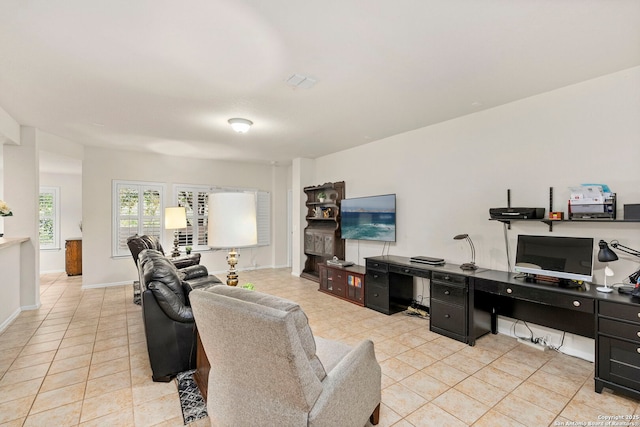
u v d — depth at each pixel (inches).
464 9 72.1
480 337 128.4
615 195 101.5
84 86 114.0
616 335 86.8
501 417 78.8
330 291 199.6
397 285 163.3
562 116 116.1
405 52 91.4
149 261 108.7
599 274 107.8
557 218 110.0
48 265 273.0
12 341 124.3
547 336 120.6
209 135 184.1
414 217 172.6
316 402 54.2
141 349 117.3
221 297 57.6
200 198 259.9
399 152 181.6
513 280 113.9
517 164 128.9
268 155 246.4
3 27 77.9
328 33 81.7
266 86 114.4
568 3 69.8
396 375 99.1
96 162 217.5
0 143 158.2
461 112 143.4
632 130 100.7
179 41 85.0
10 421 76.0
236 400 60.8
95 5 69.9
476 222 143.3
